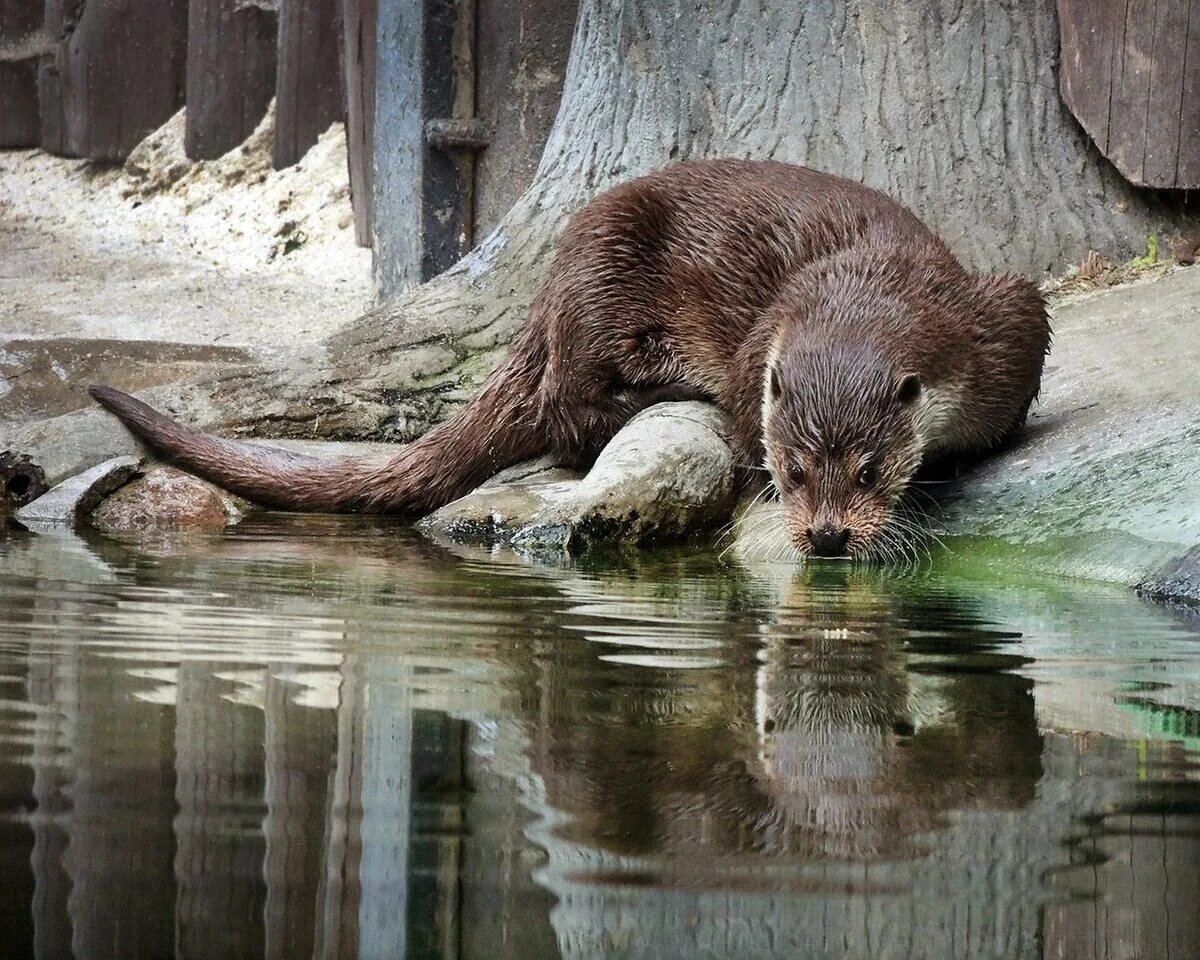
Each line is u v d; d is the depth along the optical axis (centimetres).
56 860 341
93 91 2772
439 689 526
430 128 1819
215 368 1512
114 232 2503
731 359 1188
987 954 305
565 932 310
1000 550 987
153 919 312
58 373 1484
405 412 1467
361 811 381
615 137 1591
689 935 310
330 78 2525
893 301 1068
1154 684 568
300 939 304
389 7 1873
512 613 718
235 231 2422
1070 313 1436
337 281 2108
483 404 1273
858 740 469
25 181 2812
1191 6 1522
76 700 491
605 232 1220
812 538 995
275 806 383
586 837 367
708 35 1577
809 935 312
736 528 1099
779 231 1191
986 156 1571
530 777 417
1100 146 1562
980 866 353
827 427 1008
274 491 1273
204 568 869
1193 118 1529
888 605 787
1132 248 1566
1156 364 1224
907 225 1193
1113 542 927
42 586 770
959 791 414
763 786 414
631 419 1201
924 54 1568
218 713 479
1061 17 1576
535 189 1612
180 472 1249
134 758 422
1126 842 371
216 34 2617
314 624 663
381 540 1076
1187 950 308
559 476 1249
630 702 515
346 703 499
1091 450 1054
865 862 354
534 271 1566
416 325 1527
